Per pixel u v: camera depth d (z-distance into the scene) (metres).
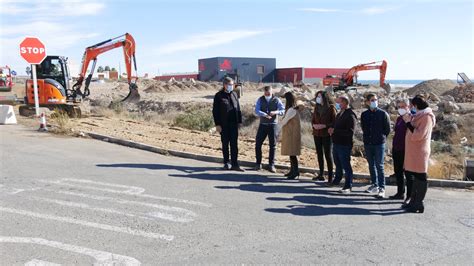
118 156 10.84
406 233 5.79
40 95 18.75
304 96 31.94
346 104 7.94
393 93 39.78
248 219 6.20
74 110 19.58
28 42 17.59
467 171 9.10
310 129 19.77
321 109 8.66
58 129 14.35
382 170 7.70
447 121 22.05
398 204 7.28
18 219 5.90
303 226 5.97
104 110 23.56
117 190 7.58
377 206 7.12
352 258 4.90
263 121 9.63
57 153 10.87
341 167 8.41
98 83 65.12
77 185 7.84
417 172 6.71
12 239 5.18
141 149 12.01
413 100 6.78
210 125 20.55
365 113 7.80
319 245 5.27
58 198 6.97
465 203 7.39
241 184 8.34
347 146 7.91
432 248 5.27
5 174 8.51
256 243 5.28
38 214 6.13
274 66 83.38
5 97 26.00
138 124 19.14
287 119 8.84
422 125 6.62
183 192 7.57
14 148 11.30
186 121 20.69
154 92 49.03
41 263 4.54
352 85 42.88
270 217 6.33
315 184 8.65
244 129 21.59
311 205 7.05
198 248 5.07
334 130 8.03
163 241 5.27
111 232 5.52
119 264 4.57
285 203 7.11
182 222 5.99
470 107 26.59
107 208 6.52
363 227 6.00
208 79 81.25
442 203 7.37
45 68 19.14
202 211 6.52
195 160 10.79
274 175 9.38
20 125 15.84
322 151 8.90
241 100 35.44
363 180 9.20
